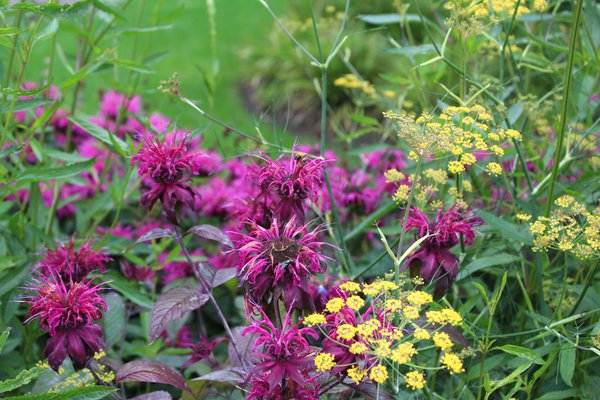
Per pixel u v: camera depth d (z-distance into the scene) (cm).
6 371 104
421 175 109
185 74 283
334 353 79
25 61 100
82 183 120
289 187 88
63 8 95
